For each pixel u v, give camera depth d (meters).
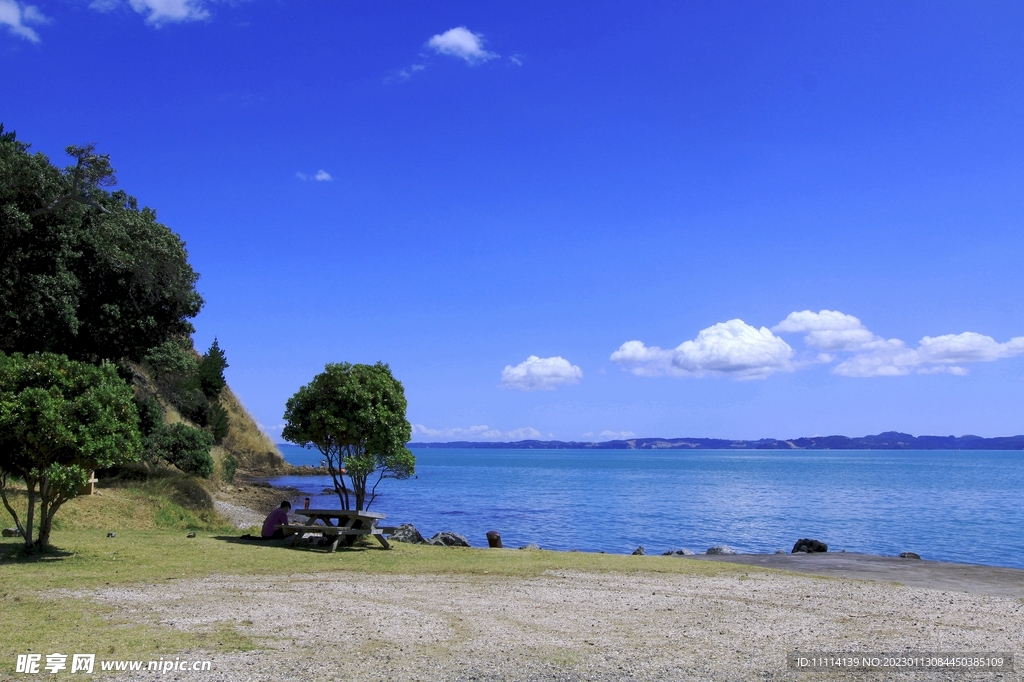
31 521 13.81
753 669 6.93
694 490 68.75
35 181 28.08
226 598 9.94
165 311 34.50
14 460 13.73
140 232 31.77
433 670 6.66
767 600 10.67
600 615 9.33
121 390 14.36
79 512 19.81
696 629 8.60
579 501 53.72
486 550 17.38
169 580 11.38
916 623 9.16
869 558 18.08
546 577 12.56
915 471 124.19
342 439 19.44
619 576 12.82
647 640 8.01
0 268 27.70
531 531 33.72
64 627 8.03
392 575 12.49
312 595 10.31
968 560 25.39
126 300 32.00
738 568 14.37
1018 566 23.97
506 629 8.40
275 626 8.27
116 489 24.48
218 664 6.71
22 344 29.05
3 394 13.09
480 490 67.94
